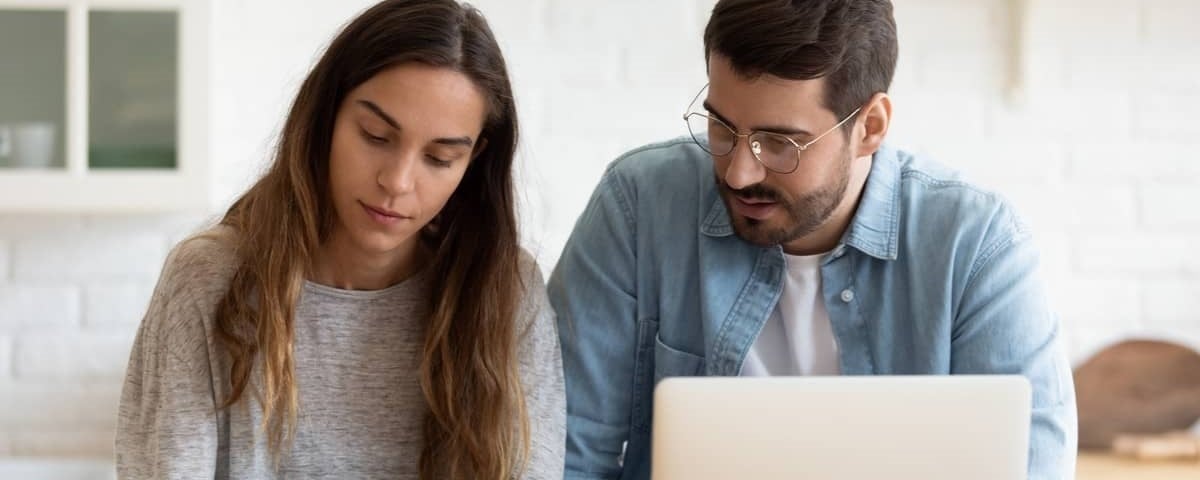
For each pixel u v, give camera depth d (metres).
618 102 3.09
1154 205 3.15
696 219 2.00
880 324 1.94
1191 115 3.15
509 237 1.85
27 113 2.81
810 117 1.76
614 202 2.04
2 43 2.79
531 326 1.88
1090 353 3.09
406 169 1.64
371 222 1.68
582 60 3.08
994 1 3.12
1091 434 3.03
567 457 1.99
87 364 3.06
